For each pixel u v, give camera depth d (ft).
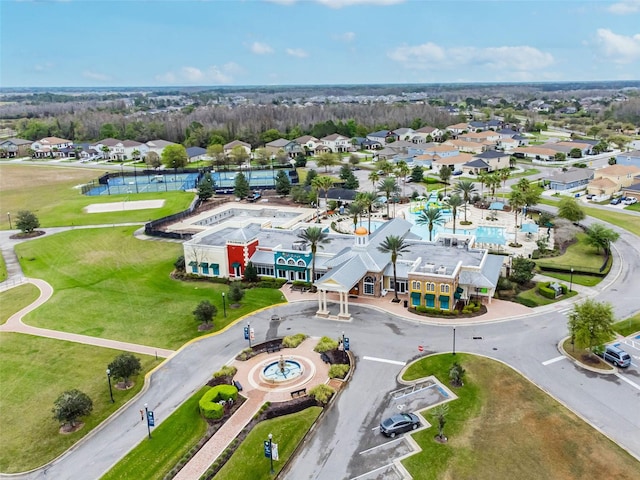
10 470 163.63
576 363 211.61
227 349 235.20
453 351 223.10
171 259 362.12
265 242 329.72
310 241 313.12
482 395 191.42
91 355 233.35
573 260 340.18
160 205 534.37
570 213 418.72
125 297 300.40
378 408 187.62
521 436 168.76
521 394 190.90
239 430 177.78
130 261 363.15
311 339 241.76
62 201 574.97
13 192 639.76
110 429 182.19
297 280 308.19
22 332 258.98
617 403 184.55
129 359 203.62
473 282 267.39
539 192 522.88
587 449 161.79
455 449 163.84
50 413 191.93
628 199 508.94
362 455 163.94
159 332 254.47
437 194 542.16
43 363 228.02
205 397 191.52
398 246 270.26
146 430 180.86
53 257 378.94
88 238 421.18
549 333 237.86
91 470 162.40
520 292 286.87
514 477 152.05
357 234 292.61
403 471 155.43
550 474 152.66
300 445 169.17
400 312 265.54
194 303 287.48
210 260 323.37
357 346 233.14
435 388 198.08
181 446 171.63
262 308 277.23
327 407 189.16
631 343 225.76
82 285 322.14
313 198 509.35
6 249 402.72
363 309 271.90
